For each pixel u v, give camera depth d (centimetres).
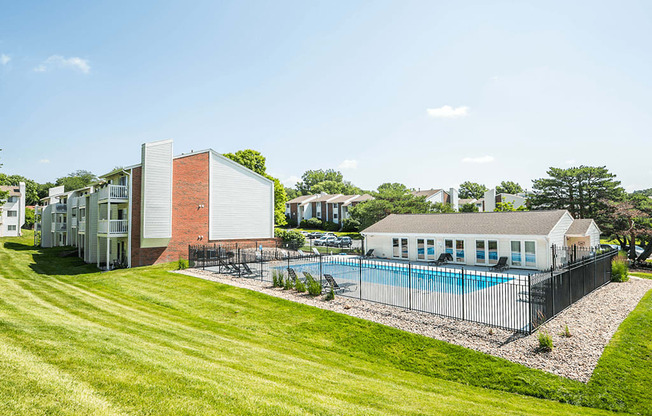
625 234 3334
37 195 9231
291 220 8738
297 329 1340
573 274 1658
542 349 1092
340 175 13950
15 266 2866
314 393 761
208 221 3209
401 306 1546
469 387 935
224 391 680
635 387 898
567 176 4338
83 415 523
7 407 507
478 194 10294
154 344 982
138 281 2202
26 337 816
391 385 896
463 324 1306
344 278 2256
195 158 3145
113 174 3188
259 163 5522
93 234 3275
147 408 574
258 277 2264
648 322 1363
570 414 780
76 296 1650
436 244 2978
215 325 1372
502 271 2419
